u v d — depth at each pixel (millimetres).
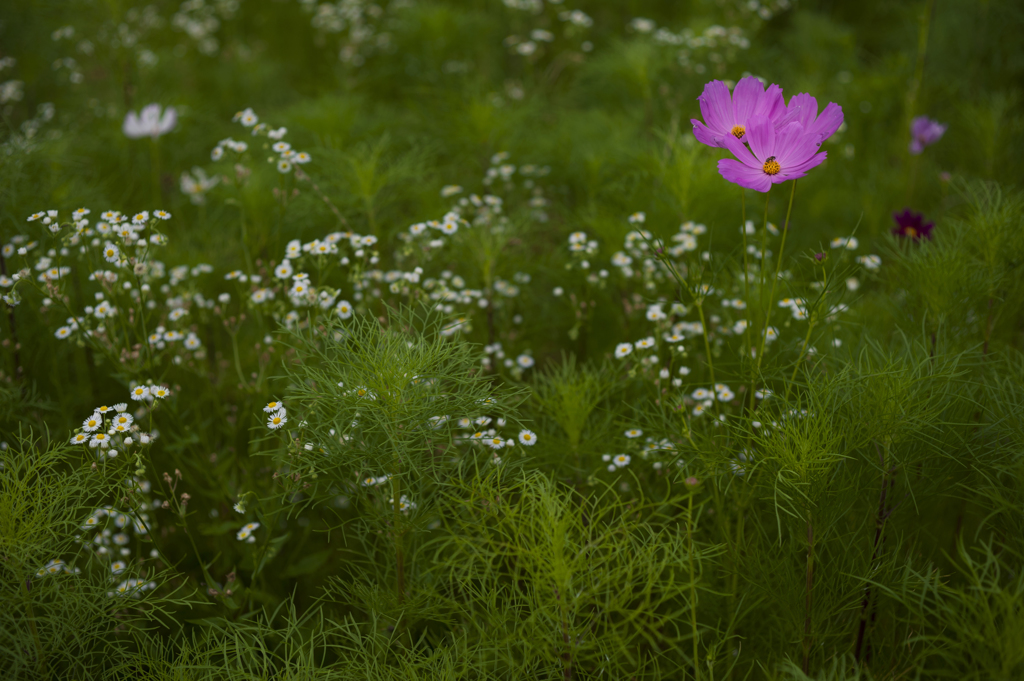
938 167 4445
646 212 3418
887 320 2922
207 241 3584
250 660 2148
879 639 2180
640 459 2498
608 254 3211
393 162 3896
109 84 5109
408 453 1975
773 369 2133
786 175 1806
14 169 2818
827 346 2488
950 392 2111
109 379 3152
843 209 4234
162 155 4453
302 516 2770
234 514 2730
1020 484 1917
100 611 1974
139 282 2615
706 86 1936
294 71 6277
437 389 2008
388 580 2238
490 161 4023
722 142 1850
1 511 1784
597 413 2684
